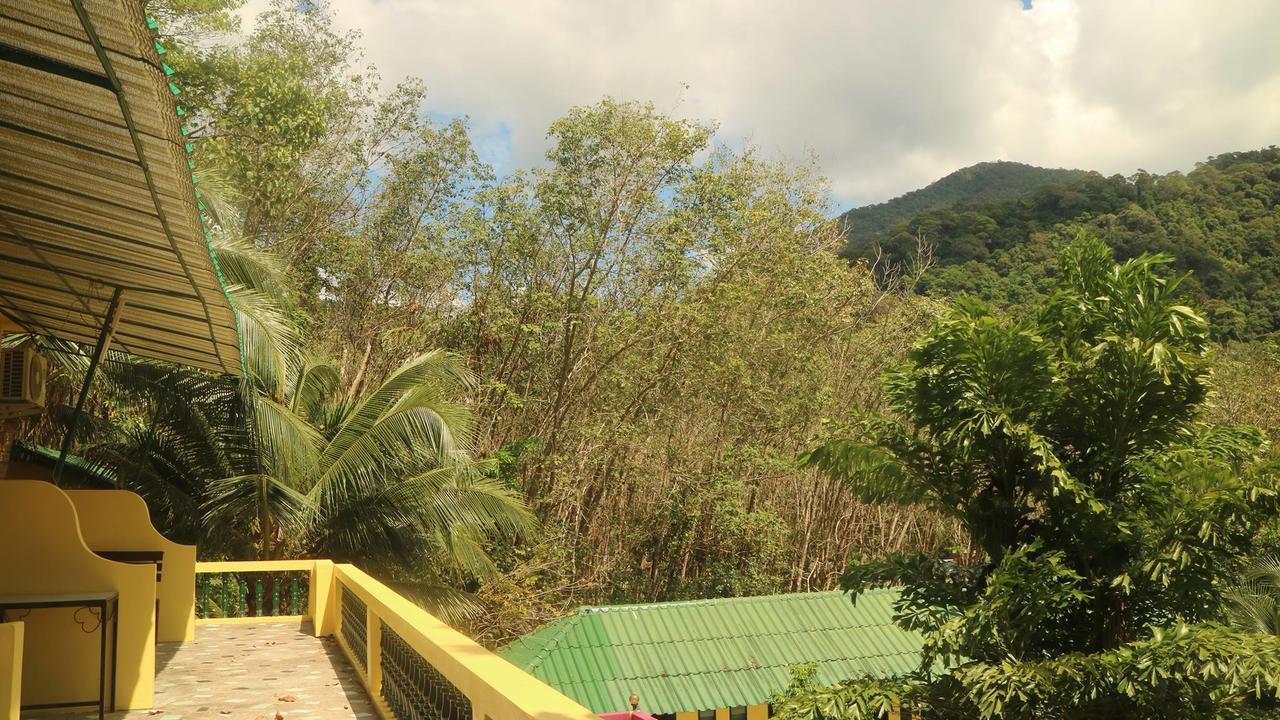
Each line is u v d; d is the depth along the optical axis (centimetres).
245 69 2164
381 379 2720
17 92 431
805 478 3544
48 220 623
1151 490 1290
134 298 800
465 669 398
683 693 1802
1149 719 1132
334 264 2806
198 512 1697
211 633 1024
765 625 2011
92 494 953
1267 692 1136
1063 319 1449
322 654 897
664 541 3409
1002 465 1359
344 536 1773
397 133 2938
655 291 2814
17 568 646
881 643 2006
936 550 3566
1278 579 1780
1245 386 3781
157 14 2117
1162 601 1277
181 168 470
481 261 2720
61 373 1638
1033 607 1190
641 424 3088
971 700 1201
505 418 2888
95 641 659
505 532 1923
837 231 3341
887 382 1451
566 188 2652
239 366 1025
